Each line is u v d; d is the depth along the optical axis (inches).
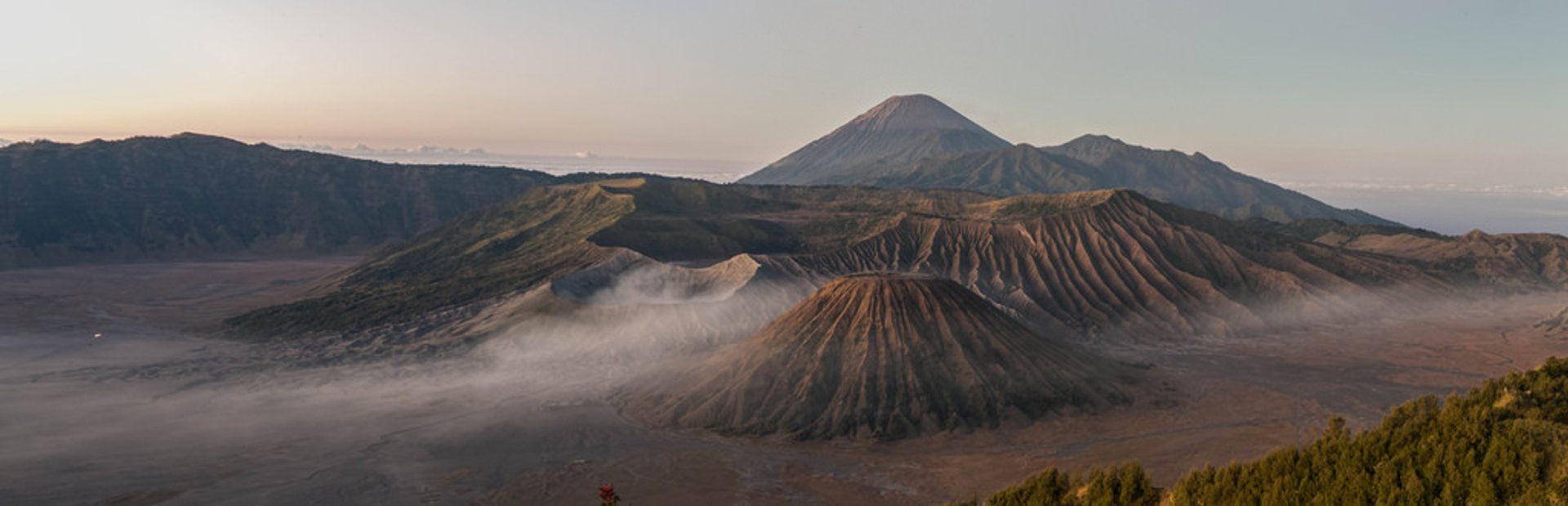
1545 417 1347.2
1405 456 1311.5
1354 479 1302.9
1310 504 1301.7
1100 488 1533.0
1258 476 1397.6
